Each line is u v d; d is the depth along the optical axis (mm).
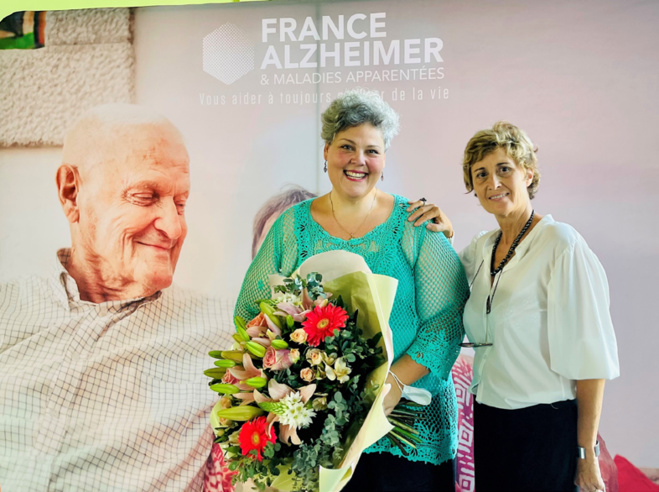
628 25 2551
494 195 2203
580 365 2031
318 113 2766
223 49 2814
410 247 2193
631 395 2539
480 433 2209
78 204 2895
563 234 2076
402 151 2691
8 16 2916
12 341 2855
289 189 2789
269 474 1683
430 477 2131
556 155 2598
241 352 1730
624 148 2557
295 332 1667
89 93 2883
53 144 2902
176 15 2838
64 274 2898
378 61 2717
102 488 2729
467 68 2658
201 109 2830
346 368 1658
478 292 2205
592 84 2576
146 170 2850
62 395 2801
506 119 2635
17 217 2930
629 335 2543
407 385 2092
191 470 2721
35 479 2746
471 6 2650
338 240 2215
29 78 2908
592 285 2047
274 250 2299
